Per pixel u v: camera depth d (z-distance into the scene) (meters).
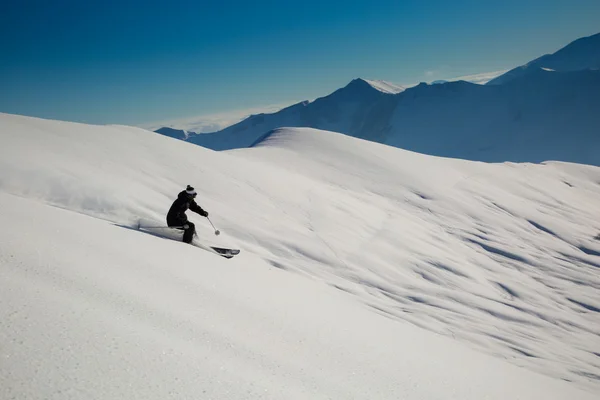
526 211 37.75
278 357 3.89
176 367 2.75
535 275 24.66
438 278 20.17
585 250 31.84
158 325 3.58
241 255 10.91
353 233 22.39
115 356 2.62
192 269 6.48
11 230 5.31
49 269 4.14
